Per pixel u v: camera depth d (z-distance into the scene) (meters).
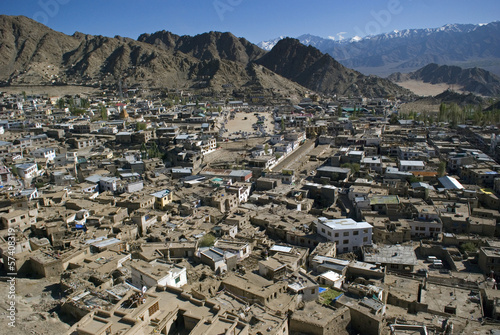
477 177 165.00
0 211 122.62
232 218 127.88
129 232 118.81
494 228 117.81
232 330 60.09
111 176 189.50
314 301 77.44
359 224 113.88
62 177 180.12
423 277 96.12
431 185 162.25
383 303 76.19
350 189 153.50
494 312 77.12
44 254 95.69
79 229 119.88
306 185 161.12
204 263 95.81
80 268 89.94
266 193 156.62
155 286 74.12
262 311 70.69
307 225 123.19
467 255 106.75
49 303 77.94
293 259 96.25
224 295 77.25
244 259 101.75
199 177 182.62
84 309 69.88
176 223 126.69
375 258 103.38
